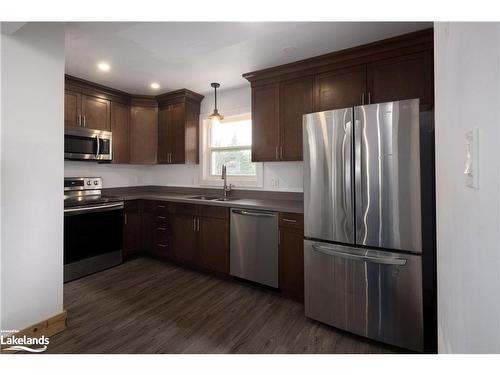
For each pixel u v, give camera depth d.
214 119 3.11
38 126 1.75
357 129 1.75
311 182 1.98
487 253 0.53
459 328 0.72
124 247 3.35
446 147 0.84
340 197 1.85
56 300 1.86
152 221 3.48
